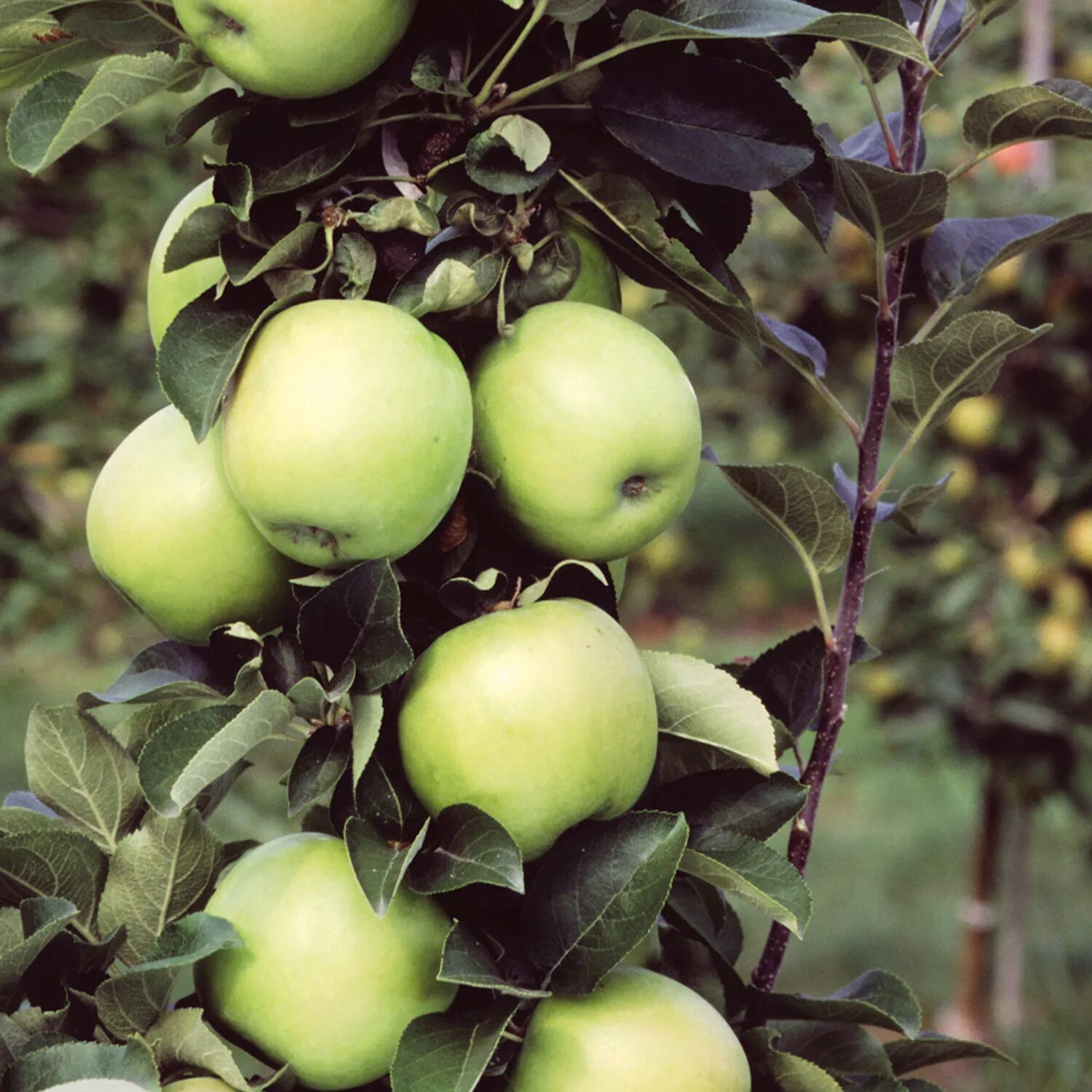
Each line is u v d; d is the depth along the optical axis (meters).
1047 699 2.31
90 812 1.00
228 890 0.97
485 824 0.95
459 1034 0.95
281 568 1.00
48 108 0.98
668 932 1.07
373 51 0.96
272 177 0.96
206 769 0.93
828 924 3.51
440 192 0.99
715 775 1.02
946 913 3.61
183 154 2.82
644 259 1.01
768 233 2.54
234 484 0.96
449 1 0.98
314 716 0.97
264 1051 0.96
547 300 1.01
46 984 0.97
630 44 0.96
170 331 0.95
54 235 2.78
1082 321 2.28
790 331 1.11
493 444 0.99
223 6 0.94
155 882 0.98
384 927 0.96
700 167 0.98
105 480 1.00
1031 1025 2.74
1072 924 3.27
